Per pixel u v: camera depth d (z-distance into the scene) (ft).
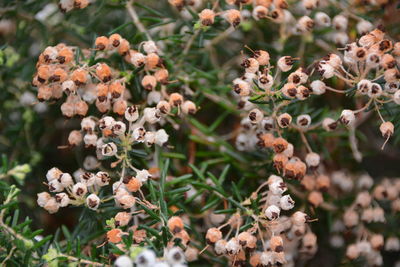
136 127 1.85
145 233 1.77
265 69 1.79
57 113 2.07
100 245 1.81
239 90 1.81
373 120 2.08
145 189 1.92
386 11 2.00
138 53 1.86
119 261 1.66
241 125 1.98
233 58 2.07
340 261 2.01
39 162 2.07
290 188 1.94
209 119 2.11
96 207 1.79
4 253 1.79
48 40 2.02
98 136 1.92
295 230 1.88
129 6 1.97
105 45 1.85
